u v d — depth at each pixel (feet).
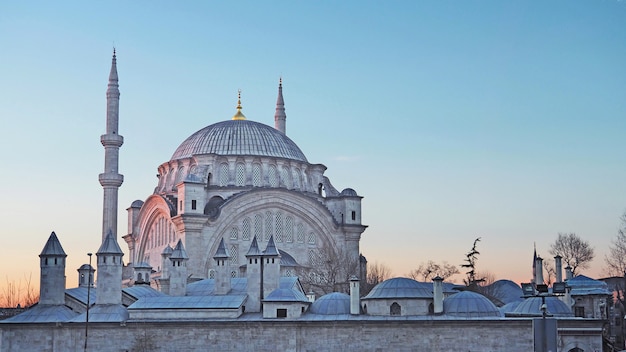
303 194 511.40
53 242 350.23
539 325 135.03
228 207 489.26
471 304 323.37
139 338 323.57
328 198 536.01
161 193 526.98
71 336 327.26
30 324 329.72
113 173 514.27
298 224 512.63
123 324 324.80
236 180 517.96
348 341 315.17
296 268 479.82
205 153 521.24
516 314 323.57
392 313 326.24
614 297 526.16
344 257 509.35
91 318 331.57
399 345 312.91
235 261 490.90
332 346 315.78
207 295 358.02
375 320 314.55
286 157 535.60
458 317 319.06
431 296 329.52
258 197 499.10
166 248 437.17
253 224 498.69
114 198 514.27
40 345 328.70
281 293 330.13
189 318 329.93
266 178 521.65
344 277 491.31
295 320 318.86
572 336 310.86
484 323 309.63
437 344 311.27
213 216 483.92
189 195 480.64
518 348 307.37
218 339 321.52
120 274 341.82
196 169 511.81
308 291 469.16
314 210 514.68
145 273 439.63
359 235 525.34
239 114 582.35
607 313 414.00
